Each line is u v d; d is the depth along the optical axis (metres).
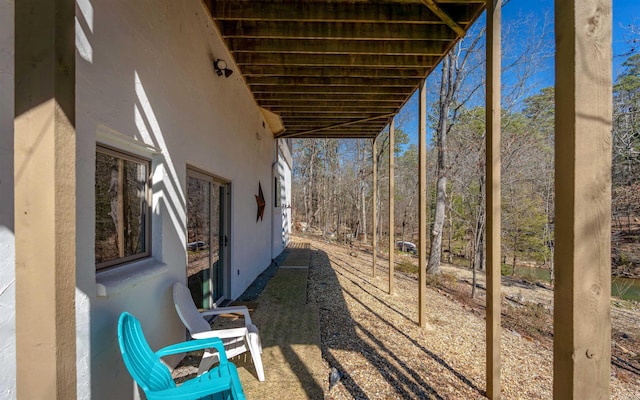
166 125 2.55
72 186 1.09
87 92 1.62
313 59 4.25
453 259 14.87
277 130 8.59
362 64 4.21
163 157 2.50
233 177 4.73
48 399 1.00
